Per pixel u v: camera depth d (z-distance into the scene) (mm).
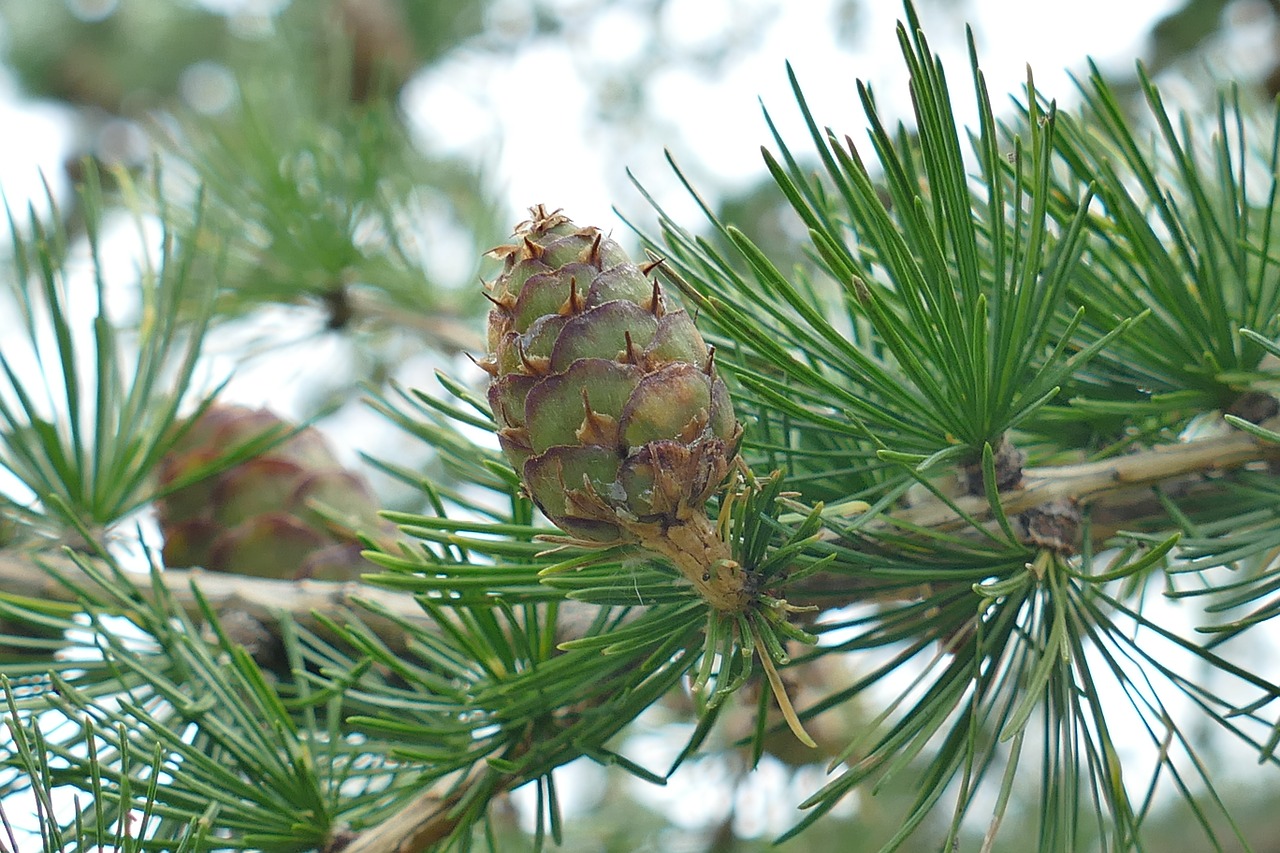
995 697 378
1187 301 387
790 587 387
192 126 644
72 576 429
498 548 380
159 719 410
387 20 840
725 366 374
